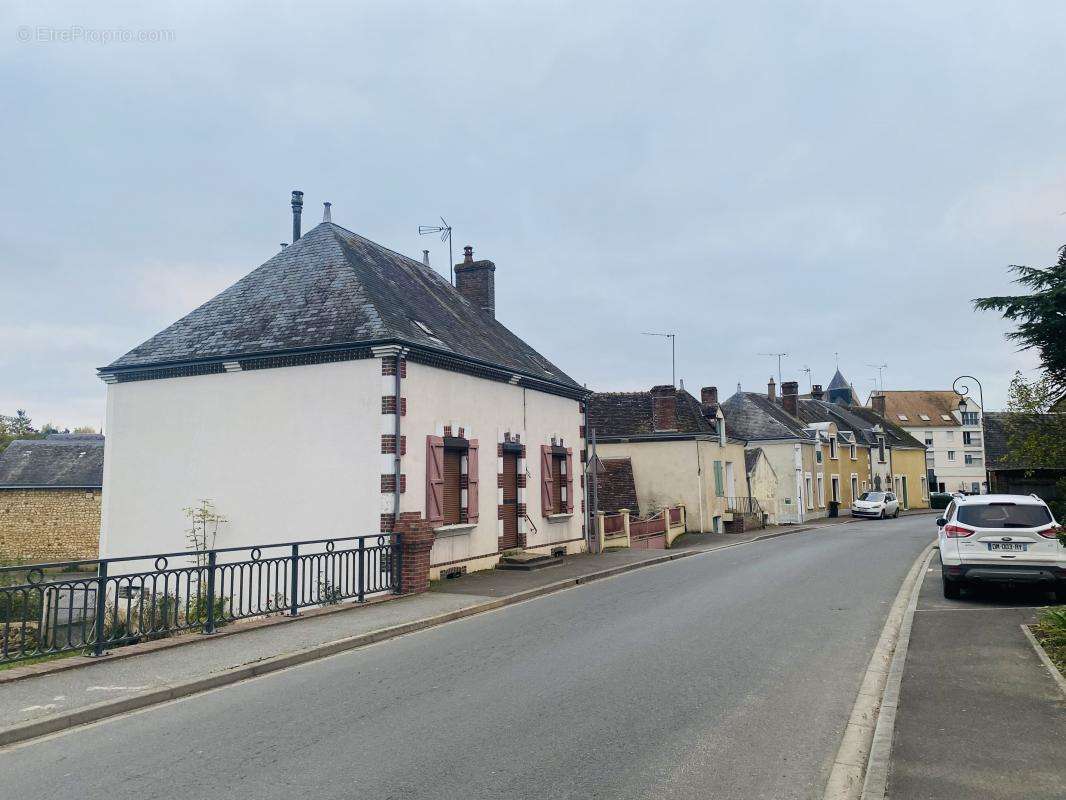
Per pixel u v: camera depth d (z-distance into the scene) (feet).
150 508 51.75
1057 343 36.04
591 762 17.40
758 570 55.77
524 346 77.25
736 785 16.15
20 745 19.11
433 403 49.83
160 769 17.25
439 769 17.02
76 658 26.68
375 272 57.98
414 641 31.78
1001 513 40.40
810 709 21.47
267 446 48.88
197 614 31.96
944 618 34.71
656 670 25.80
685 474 108.06
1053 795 15.02
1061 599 39.47
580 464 73.36
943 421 271.49
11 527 107.86
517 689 23.59
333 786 16.12
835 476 164.96
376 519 45.24
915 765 16.67
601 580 52.49
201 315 56.03
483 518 55.36
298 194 67.31
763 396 161.38
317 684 24.75
